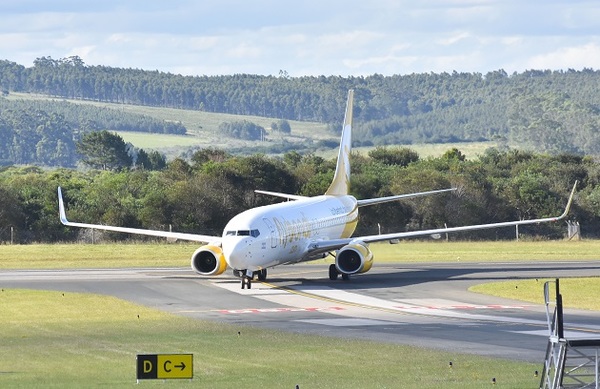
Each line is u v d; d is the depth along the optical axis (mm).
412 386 36188
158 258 104062
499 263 98500
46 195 143000
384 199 97812
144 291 72438
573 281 77375
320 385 36438
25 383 37125
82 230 133000
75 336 50531
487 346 45969
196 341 48188
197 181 145000
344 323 55156
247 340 48406
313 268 92188
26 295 69875
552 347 32750
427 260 102625
